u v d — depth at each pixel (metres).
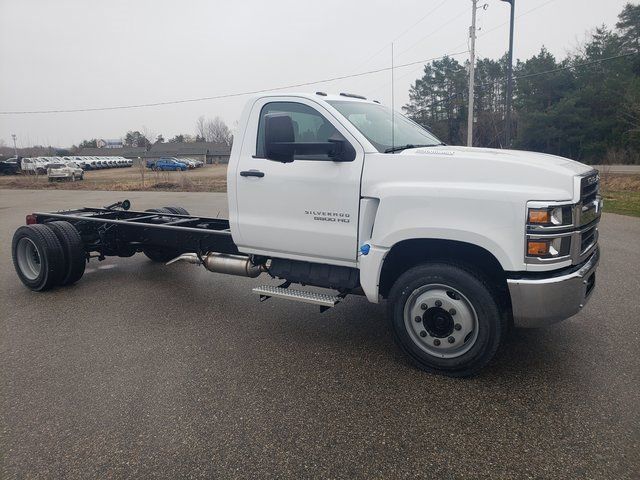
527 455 2.72
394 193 3.61
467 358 3.54
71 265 6.16
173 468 2.67
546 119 43.28
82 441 2.92
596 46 46.47
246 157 4.50
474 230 3.35
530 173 3.29
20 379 3.72
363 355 4.09
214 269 5.42
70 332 4.70
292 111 4.31
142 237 6.43
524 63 48.59
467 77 47.44
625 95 36.91
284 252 4.40
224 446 2.85
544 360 3.91
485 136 53.72
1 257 8.50
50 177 36.88
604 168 26.77
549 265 3.23
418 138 4.51
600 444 2.80
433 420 3.09
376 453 2.77
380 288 4.06
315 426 3.04
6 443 2.91
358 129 4.01
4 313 5.30
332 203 3.99
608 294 5.59
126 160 74.50
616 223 11.08
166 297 5.86
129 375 3.77
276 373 3.77
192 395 3.44
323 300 4.11
